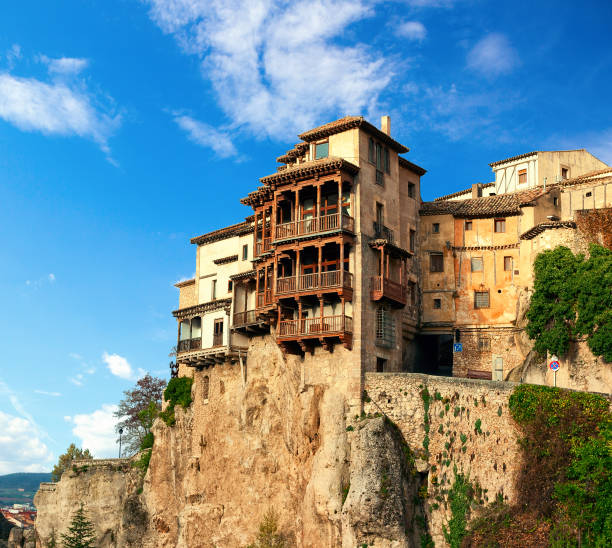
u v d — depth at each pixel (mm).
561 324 61188
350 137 65750
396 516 54781
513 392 54750
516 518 51281
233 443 73000
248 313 71750
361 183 64688
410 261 72250
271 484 68000
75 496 97250
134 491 87562
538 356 63719
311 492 59625
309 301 64375
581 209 70312
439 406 58438
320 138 67750
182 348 79812
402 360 68375
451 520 55344
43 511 102062
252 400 71188
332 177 63562
